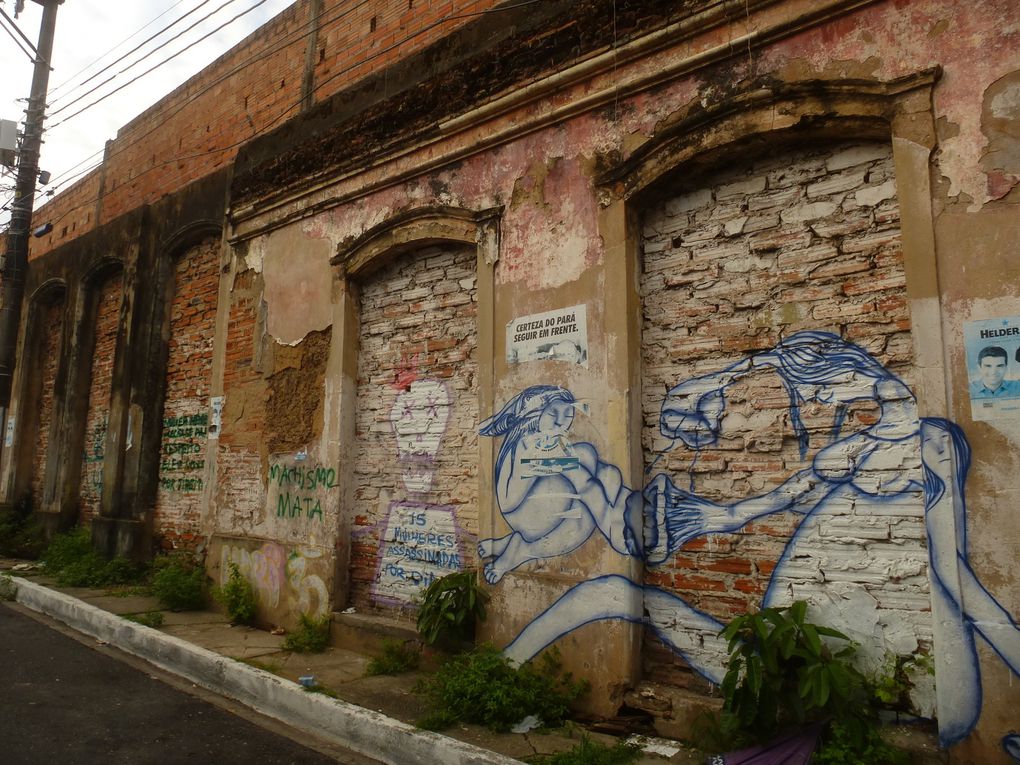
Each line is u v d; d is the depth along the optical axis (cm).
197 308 872
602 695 425
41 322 1255
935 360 337
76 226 1290
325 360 652
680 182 451
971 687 314
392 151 606
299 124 727
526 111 515
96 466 1038
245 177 775
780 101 396
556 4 510
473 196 545
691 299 441
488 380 514
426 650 520
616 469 437
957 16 350
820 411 386
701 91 429
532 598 467
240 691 505
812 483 384
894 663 347
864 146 389
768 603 389
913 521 351
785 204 412
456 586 496
